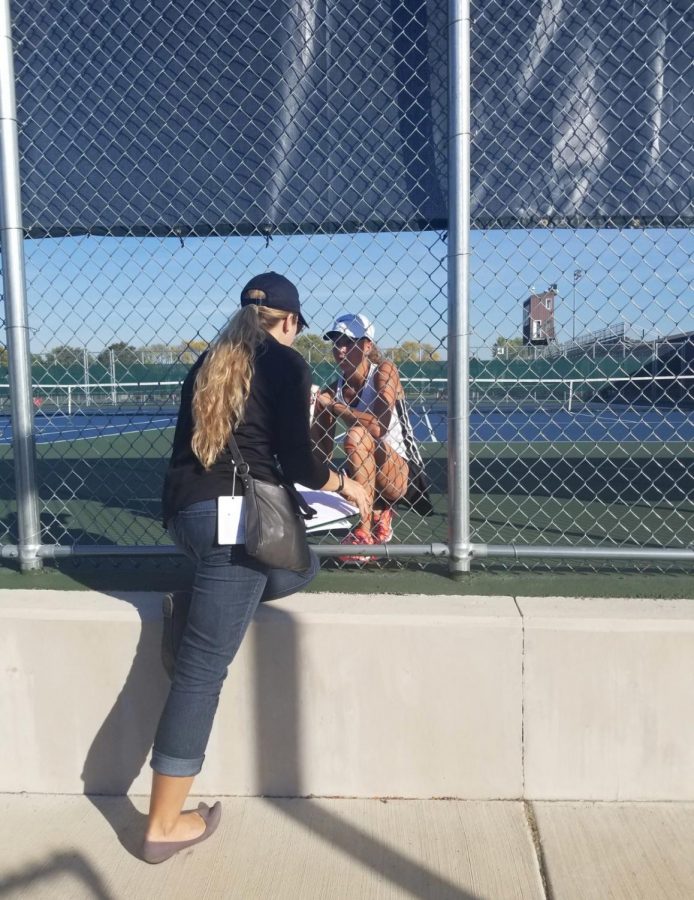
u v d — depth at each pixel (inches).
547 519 177.9
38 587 124.3
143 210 134.9
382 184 130.8
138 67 132.2
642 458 301.9
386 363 145.8
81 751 112.4
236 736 109.8
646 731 105.5
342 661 107.4
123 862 98.0
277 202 132.8
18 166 124.2
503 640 105.5
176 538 98.7
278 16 129.0
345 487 108.1
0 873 96.1
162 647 100.5
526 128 127.5
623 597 115.4
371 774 109.0
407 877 94.0
